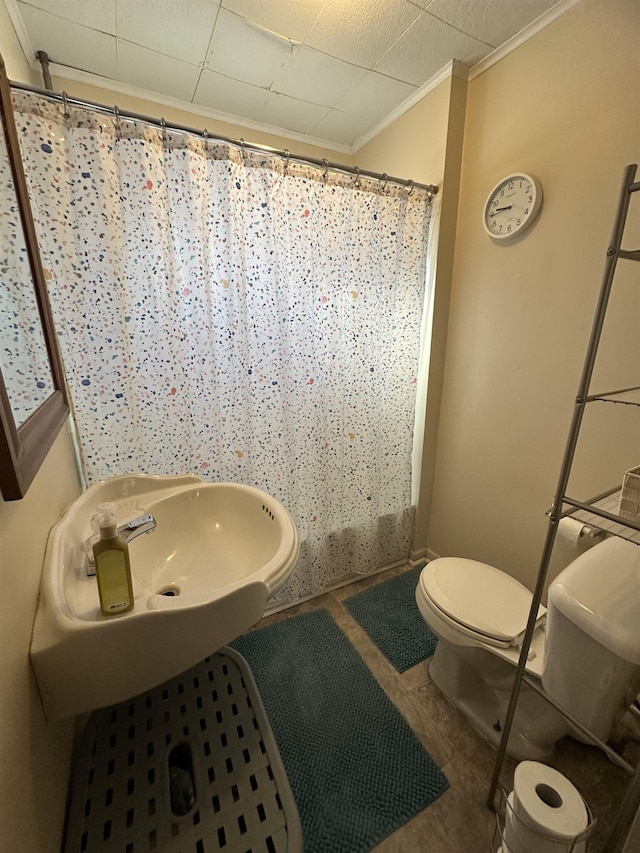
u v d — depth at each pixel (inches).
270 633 64.3
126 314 47.7
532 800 31.2
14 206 29.3
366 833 37.9
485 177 59.4
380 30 49.2
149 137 44.3
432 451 77.5
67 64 53.6
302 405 64.3
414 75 58.2
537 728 43.2
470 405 68.5
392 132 69.1
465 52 54.0
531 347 57.0
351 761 44.3
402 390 72.9
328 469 69.9
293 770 43.3
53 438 30.5
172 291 49.1
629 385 46.2
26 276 31.0
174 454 54.9
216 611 26.6
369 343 67.7
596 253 47.4
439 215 63.6
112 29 47.3
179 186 47.4
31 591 25.2
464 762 44.4
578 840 28.7
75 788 30.8
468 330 66.7
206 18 46.0
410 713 50.4
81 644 23.4
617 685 30.7
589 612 30.7
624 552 35.3
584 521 30.9
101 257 44.6
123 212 45.3
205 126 66.2
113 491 42.6
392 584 77.2
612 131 44.0
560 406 54.2
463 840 37.6
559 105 48.5
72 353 45.8
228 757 34.0
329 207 58.5
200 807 30.3
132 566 37.1
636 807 28.7
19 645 21.7
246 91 60.6
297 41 50.2
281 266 56.5
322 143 77.3
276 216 54.1
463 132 60.7
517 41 51.2
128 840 28.0
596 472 50.9
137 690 25.8
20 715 21.0
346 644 62.0
